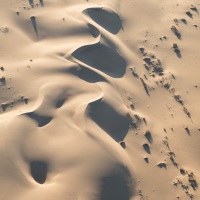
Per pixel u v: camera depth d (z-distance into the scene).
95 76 56.59
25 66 55.69
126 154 48.81
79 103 51.75
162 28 70.25
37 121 48.78
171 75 61.97
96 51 60.50
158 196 46.69
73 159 45.50
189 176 49.28
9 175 42.84
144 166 48.84
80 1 70.19
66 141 47.19
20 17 63.53
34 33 62.03
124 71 60.38
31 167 44.72
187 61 65.19
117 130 51.69
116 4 71.38
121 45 64.00
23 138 46.34
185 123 55.66
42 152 45.84
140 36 67.31
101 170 45.16
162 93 59.03
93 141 47.69
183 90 60.25
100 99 52.59
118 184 45.12
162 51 65.81
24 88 53.09
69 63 56.69
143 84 59.41
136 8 72.31
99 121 50.81
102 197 43.56
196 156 52.19
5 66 55.31
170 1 76.56
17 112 49.72
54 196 41.75
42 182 44.03
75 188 43.03
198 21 73.62
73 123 49.34
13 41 59.44
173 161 50.53
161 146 51.72
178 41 68.38
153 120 54.78
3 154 44.00
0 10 63.53
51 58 57.22
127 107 54.78
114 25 67.69
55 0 68.25
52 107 50.84
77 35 62.69
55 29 62.84
